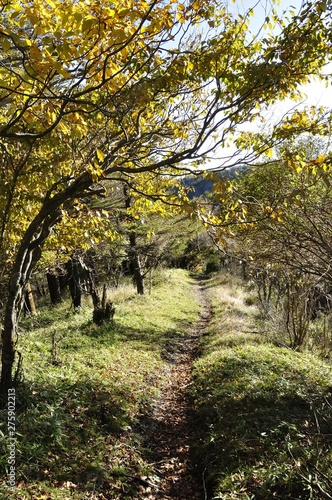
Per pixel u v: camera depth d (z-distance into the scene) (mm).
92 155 5488
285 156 4398
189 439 7035
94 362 9664
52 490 4715
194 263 47938
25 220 7562
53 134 4988
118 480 5473
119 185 13758
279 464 5254
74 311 17391
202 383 9250
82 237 7387
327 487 4594
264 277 12539
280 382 8070
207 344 13297
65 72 3037
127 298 20609
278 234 6855
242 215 4293
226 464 5668
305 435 5945
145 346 12328
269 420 6562
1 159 5652
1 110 6102
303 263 7410
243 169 5801
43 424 5789
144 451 6488
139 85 4133
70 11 2994
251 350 10703
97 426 6613
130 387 8648
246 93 4289
